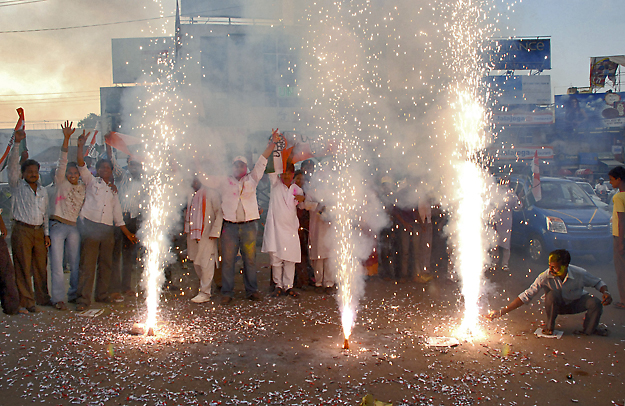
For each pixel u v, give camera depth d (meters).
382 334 4.91
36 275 5.87
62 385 3.63
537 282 5.04
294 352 4.37
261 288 7.11
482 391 3.58
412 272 7.59
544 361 4.18
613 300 6.37
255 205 6.38
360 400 3.41
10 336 4.74
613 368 4.02
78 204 5.91
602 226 8.85
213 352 4.35
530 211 9.57
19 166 5.71
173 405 3.33
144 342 4.60
